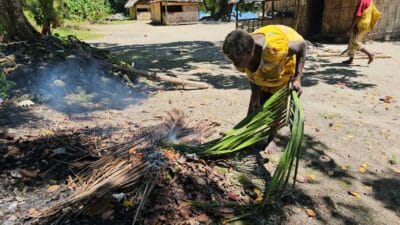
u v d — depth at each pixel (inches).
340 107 233.9
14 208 121.6
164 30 896.9
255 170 149.6
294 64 142.6
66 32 743.1
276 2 682.8
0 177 138.4
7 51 286.0
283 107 139.6
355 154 167.8
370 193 137.6
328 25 572.4
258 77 143.1
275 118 142.6
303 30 601.9
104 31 871.1
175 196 126.0
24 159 151.6
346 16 548.4
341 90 275.1
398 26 568.7
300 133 120.4
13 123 193.3
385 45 510.9
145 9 1376.7
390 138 184.2
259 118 145.9
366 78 311.9
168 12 1099.3
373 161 161.6
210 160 153.2
